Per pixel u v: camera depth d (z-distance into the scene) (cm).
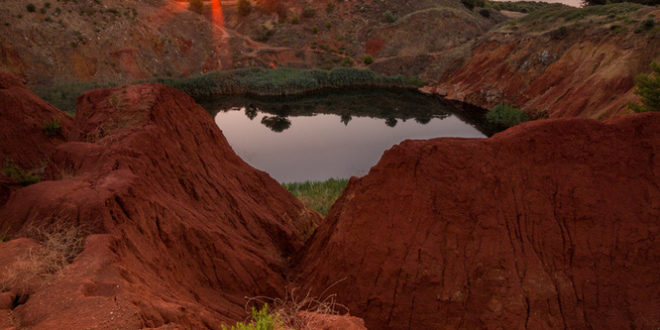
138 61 7019
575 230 830
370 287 862
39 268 621
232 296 985
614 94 4175
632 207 834
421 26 8662
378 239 884
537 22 6519
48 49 6044
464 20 8788
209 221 1208
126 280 642
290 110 6144
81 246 708
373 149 4150
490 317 776
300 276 1112
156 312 575
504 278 796
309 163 3684
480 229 834
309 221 1772
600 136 893
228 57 8406
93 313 519
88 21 6756
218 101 6719
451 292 805
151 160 1198
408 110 6009
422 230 859
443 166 888
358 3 9950
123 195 870
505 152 892
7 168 1616
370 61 8275
